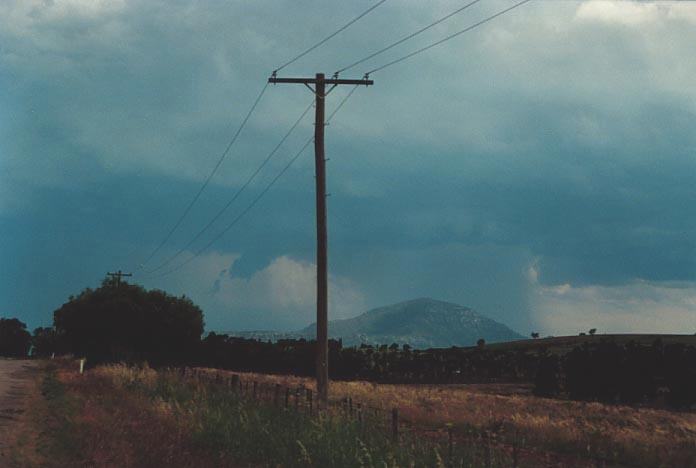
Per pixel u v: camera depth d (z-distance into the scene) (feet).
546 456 78.33
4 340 571.69
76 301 242.78
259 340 359.46
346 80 96.58
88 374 144.56
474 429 98.07
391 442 61.98
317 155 95.86
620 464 79.15
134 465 52.08
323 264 93.86
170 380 125.70
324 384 91.61
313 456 57.62
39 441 59.47
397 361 418.31
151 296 249.34
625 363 293.02
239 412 76.43
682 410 268.00
